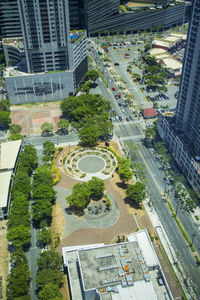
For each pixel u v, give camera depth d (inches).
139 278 6407.5
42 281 6638.8
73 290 6565.0
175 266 7564.0
